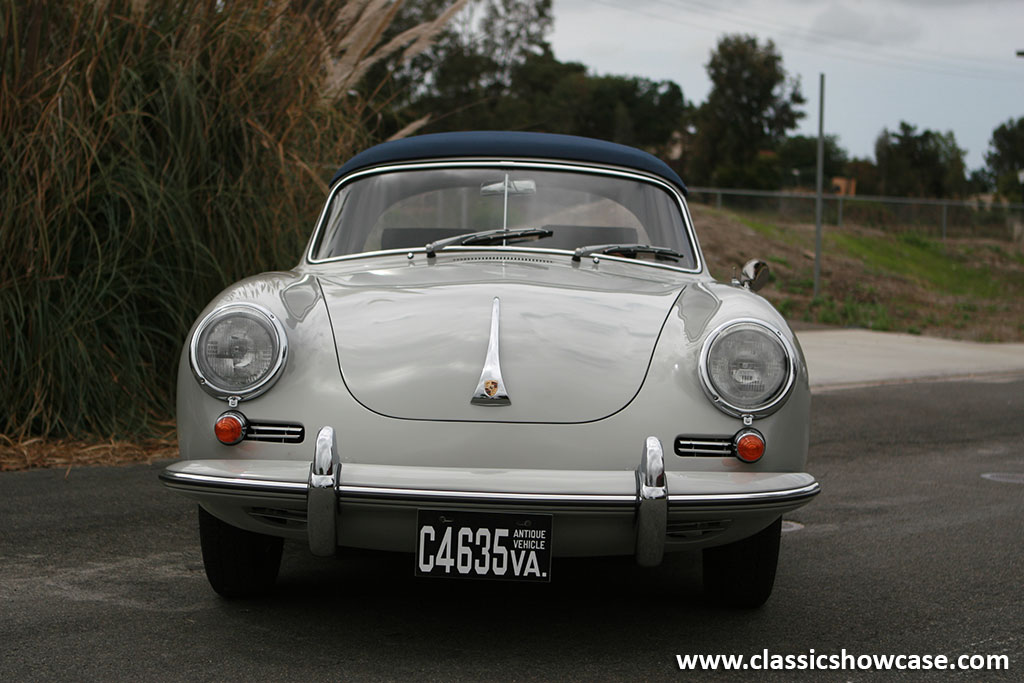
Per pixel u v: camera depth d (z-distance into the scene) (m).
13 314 5.10
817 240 17.72
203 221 5.90
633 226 3.62
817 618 3.04
